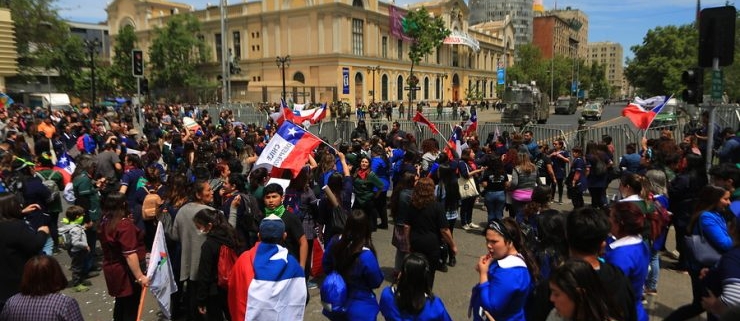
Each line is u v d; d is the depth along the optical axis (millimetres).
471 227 9797
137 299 5273
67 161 10422
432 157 10727
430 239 5824
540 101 41625
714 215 4590
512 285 3490
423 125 18234
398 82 62594
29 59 45406
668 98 11070
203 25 60312
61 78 51750
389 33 60812
